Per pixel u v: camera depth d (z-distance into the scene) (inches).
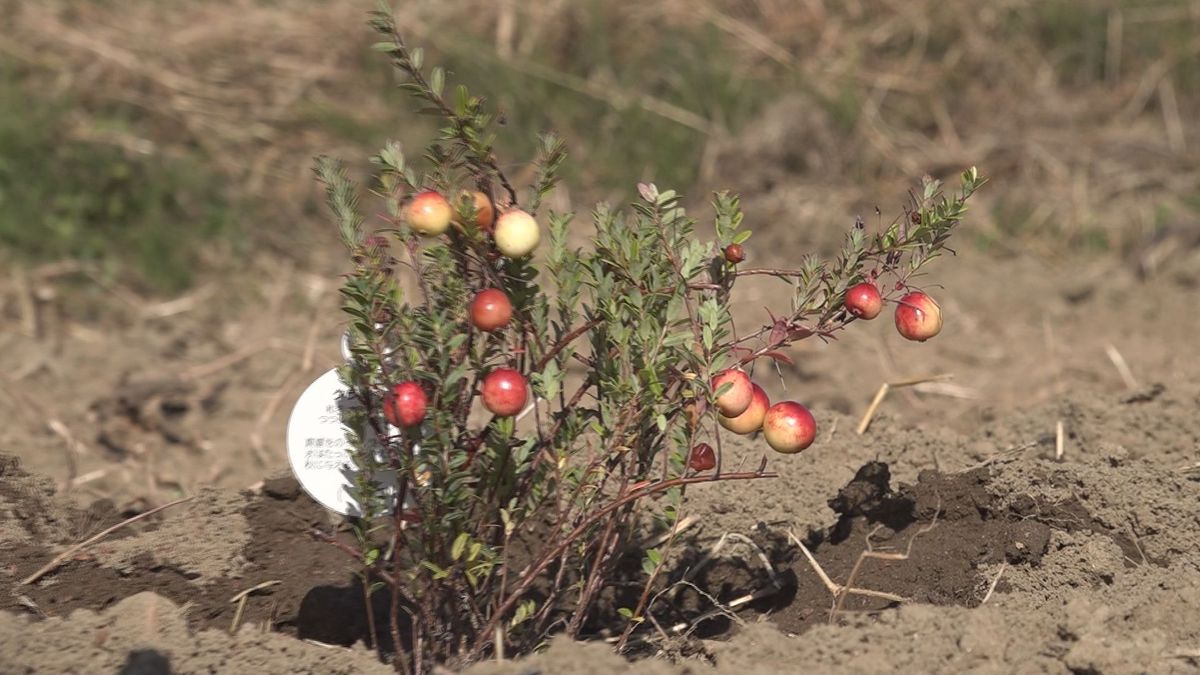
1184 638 49.1
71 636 48.6
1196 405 59.2
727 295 48.6
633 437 47.9
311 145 91.0
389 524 53.2
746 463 54.9
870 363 68.6
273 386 65.1
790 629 51.1
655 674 47.1
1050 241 88.4
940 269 83.1
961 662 48.1
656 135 95.8
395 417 46.6
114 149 85.0
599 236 47.7
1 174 81.3
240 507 54.0
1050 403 61.4
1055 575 51.3
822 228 88.3
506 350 48.1
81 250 79.2
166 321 73.4
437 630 48.8
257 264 80.6
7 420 62.4
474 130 46.6
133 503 57.0
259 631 49.6
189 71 94.0
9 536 52.9
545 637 50.0
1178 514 52.6
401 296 47.0
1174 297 77.8
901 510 53.4
